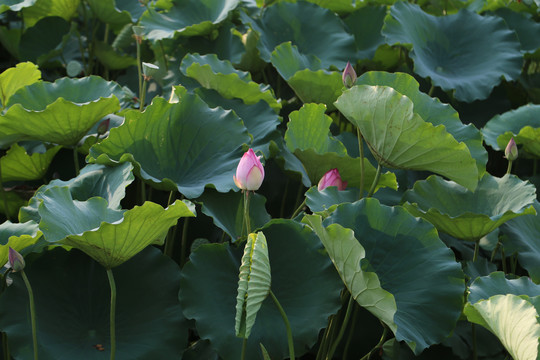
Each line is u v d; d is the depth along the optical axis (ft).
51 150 16.29
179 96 15.55
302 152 15.61
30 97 15.90
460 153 14.02
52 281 14.17
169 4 18.63
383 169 16.71
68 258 14.33
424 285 13.94
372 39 19.02
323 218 14.35
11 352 13.71
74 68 18.93
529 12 19.52
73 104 15.05
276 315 13.97
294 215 15.62
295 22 18.69
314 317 13.92
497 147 16.53
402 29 17.88
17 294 13.96
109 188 14.62
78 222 13.85
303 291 14.06
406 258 14.10
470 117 18.42
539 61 19.27
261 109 16.20
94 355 13.87
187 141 15.37
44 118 15.15
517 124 16.75
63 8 19.39
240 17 18.17
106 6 19.10
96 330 14.08
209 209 14.85
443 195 15.21
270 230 14.26
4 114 15.03
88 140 15.90
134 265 14.33
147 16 18.25
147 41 19.31
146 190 16.60
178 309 14.17
